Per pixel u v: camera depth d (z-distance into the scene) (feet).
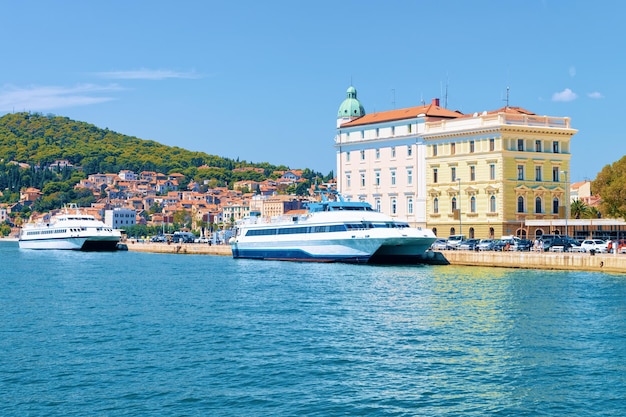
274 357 153.07
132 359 153.07
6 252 634.43
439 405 122.21
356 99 560.20
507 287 255.91
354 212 376.27
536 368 142.82
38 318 205.87
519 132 442.09
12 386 134.62
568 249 354.95
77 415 119.03
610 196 357.82
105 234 627.46
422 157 484.33
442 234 469.57
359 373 140.15
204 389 131.23
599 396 126.11
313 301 230.68
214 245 565.94
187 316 205.87
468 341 165.68
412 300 228.43
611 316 194.18
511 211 437.17
